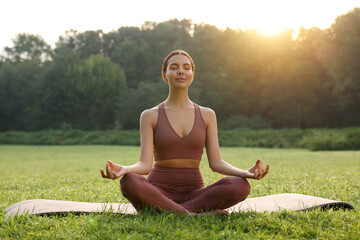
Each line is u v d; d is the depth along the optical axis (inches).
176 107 144.2
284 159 609.3
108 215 128.3
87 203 156.1
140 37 2509.8
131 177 124.6
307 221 120.1
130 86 2294.5
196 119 142.7
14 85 2274.9
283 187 237.0
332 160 564.1
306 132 1266.0
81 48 2566.4
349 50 1515.7
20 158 764.0
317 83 1764.3
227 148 1138.7
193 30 2428.6
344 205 143.6
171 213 122.6
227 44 2105.1
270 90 1854.1
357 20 1510.8
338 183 252.8
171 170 138.8
